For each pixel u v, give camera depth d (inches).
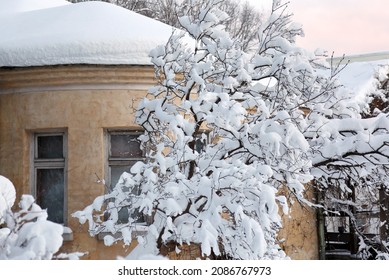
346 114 397.7
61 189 425.7
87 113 416.5
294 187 331.6
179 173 313.4
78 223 410.0
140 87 418.9
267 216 303.7
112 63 409.1
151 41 416.5
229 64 351.6
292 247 537.0
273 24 374.9
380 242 560.1
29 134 429.1
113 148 424.8
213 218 302.5
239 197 306.2
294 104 362.3
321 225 578.2
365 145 358.3
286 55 359.9
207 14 353.4
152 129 354.3
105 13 456.8
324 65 379.2
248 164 344.2
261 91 363.9
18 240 224.5
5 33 460.1
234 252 315.6
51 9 492.1
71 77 413.7
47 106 420.2
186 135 335.9
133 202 329.4
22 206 235.9
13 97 427.8
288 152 330.3
